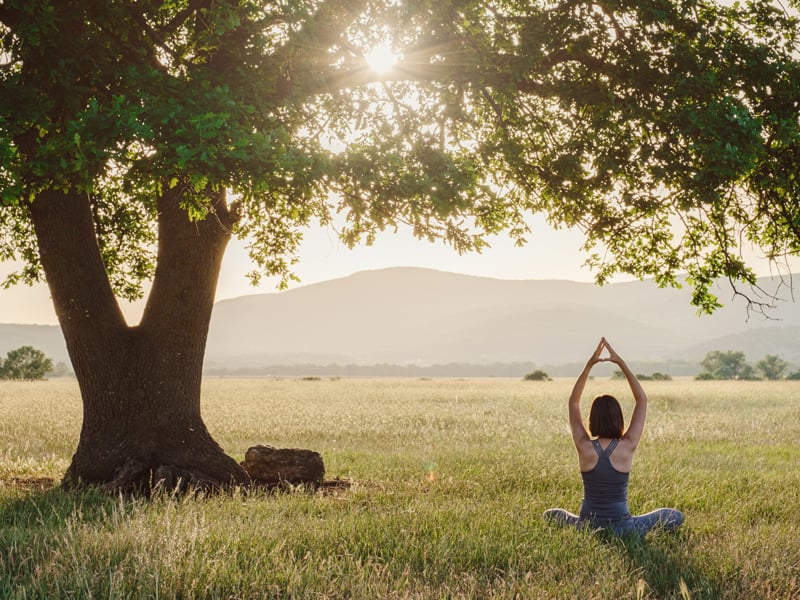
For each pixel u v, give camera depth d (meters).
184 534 5.79
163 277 10.02
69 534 5.76
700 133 8.05
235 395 42.88
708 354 143.25
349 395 42.44
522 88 9.55
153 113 6.77
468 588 4.89
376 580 5.09
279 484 10.07
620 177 9.48
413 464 12.51
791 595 5.01
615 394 39.72
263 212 12.66
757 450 14.94
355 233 9.30
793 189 9.00
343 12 8.38
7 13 7.98
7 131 6.82
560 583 5.01
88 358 9.77
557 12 8.84
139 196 10.12
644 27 8.89
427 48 8.61
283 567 5.21
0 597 4.46
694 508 8.41
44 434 18.00
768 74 8.45
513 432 18.94
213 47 7.94
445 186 7.89
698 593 4.98
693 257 11.41
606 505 6.55
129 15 7.77
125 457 9.61
